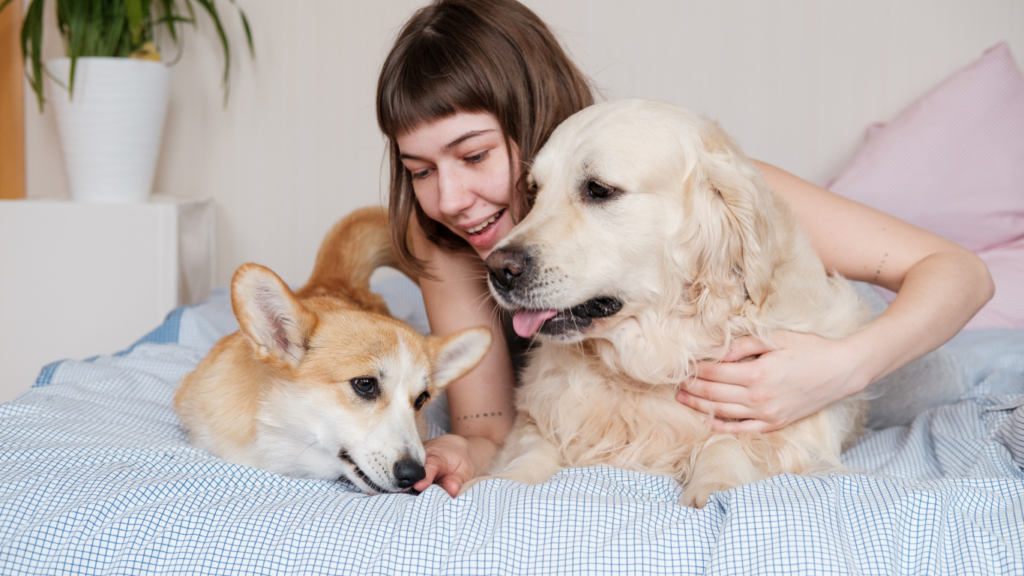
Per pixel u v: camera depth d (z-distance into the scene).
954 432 1.72
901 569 1.10
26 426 1.65
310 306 1.90
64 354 3.39
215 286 4.09
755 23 3.87
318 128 4.11
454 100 1.67
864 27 3.82
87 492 1.30
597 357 1.80
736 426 1.64
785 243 1.69
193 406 1.80
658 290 1.64
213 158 4.15
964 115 3.44
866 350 1.56
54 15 3.93
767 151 3.96
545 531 1.16
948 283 1.67
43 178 4.04
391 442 1.61
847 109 3.89
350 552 1.13
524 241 1.58
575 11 3.92
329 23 4.02
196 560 1.14
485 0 1.78
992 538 1.13
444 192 1.75
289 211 4.19
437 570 1.11
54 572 1.15
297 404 1.66
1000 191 3.33
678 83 3.94
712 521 1.18
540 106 1.77
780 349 1.57
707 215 1.61
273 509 1.24
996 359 2.38
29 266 3.34
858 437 2.05
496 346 2.13
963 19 3.76
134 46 3.49
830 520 1.12
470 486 1.53
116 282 3.36
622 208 1.60
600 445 1.75
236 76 4.08
